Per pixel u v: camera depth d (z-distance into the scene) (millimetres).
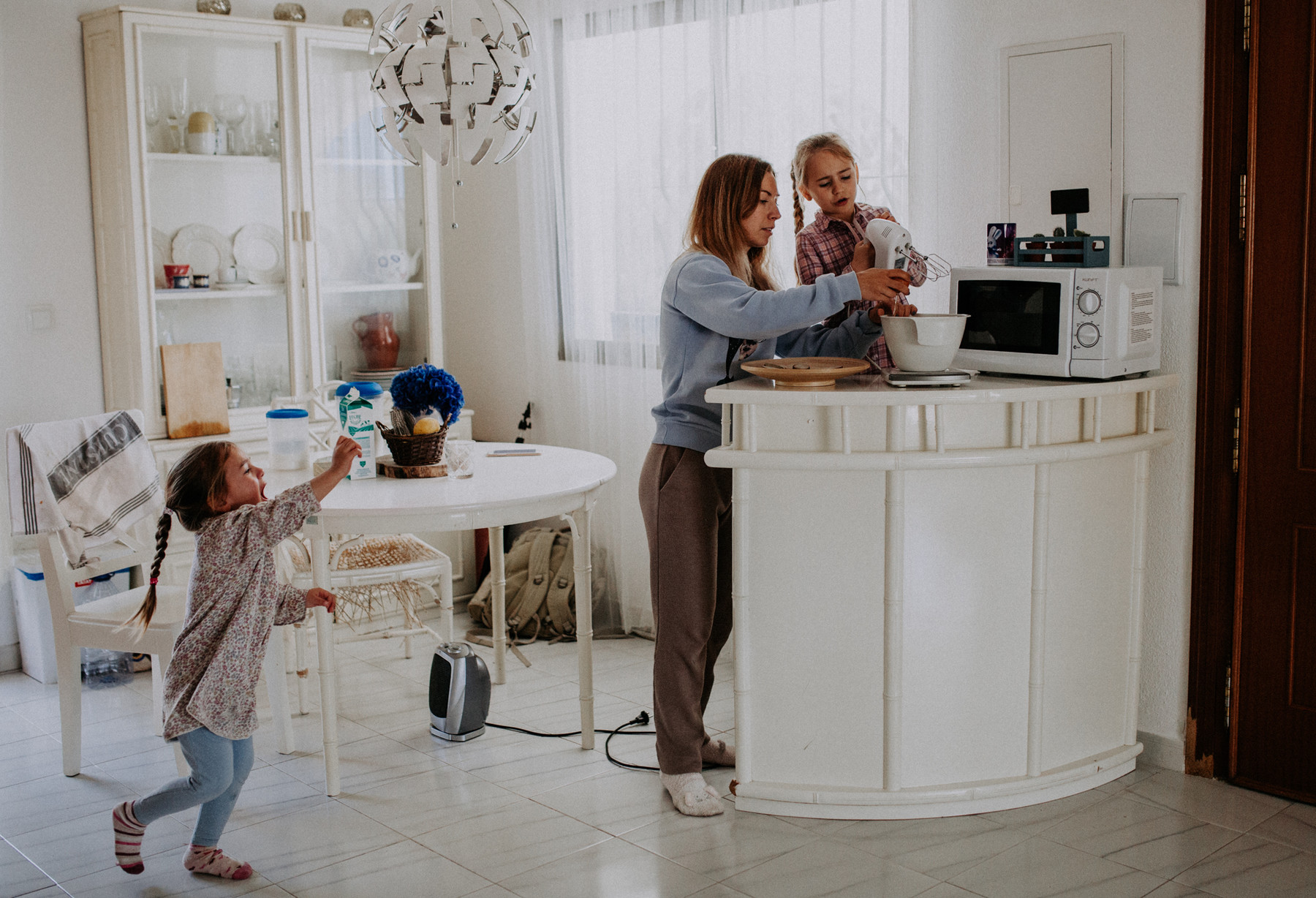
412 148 2684
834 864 2475
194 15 3809
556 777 2969
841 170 2984
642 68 3914
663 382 2830
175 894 2416
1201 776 2914
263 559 2496
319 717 3420
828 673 2666
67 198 3869
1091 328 2600
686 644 2742
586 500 3037
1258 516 2768
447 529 2781
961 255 3178
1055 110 2963
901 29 3234
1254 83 2672
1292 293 2672
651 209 3980
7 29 3709
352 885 2436
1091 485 2734
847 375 2564
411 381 3111
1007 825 2645
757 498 2633
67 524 3045
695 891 2377
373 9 4500
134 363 3859
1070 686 2781
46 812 2828
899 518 2559
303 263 4160
